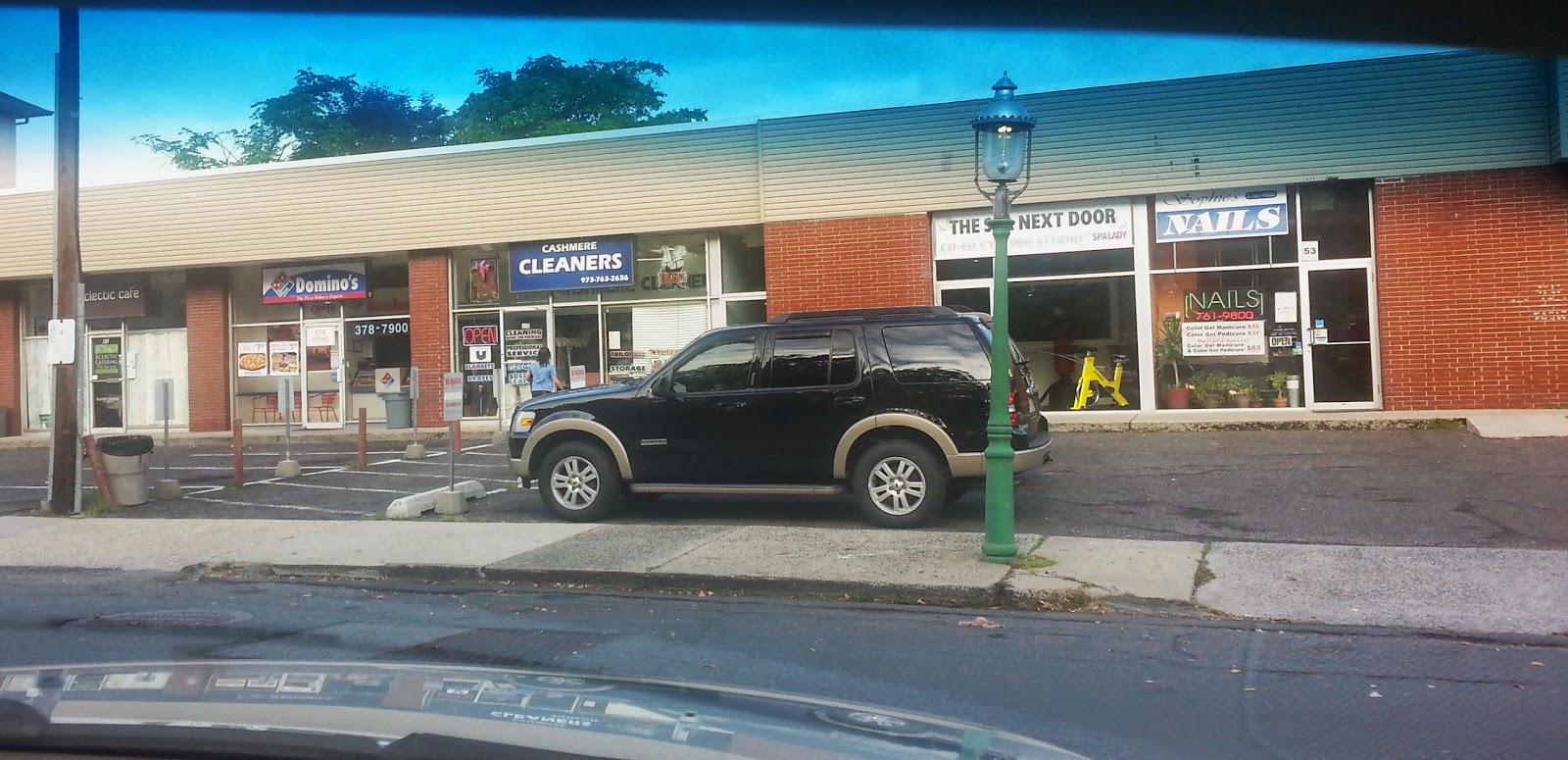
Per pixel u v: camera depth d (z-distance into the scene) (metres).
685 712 2.57
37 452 20.91
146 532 10.95
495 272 20.69
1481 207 15.79
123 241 22.30
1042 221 17.66
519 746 2.18
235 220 21.72
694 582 8.31
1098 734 4.91
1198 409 17.09
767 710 2.68
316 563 9.24
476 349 20.78
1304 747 4.73
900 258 18.03
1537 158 15.51
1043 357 17.69
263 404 22.42
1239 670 5.96
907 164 17.98
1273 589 7.57
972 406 9.60
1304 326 16.70
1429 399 16.02
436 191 20.64
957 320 9.86
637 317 19.97
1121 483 11.93
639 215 19.58
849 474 10.06
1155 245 17.23
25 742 2.16
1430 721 5.07
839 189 18.30
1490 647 6.34
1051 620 7.20
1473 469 11.80
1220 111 16.70
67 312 12.48
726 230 19.48
